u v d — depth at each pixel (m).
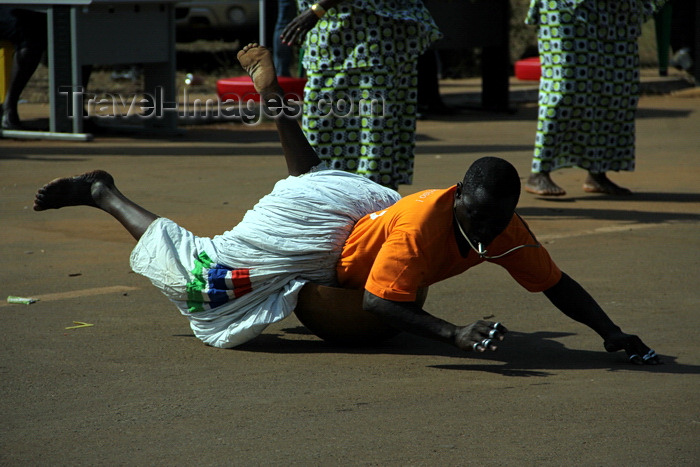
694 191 34.62
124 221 17.05
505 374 14.90
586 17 31.62
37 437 12.12
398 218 14.98
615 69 32.59
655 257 23.81
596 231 27.22
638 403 13.38
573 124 32.66
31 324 17.66
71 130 47.84
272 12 63.94
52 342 16.50
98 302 19.39
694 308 19.02
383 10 25.56
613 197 33.34
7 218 28.41
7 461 11.35
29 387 14.11
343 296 15.59
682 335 17.14
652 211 30.48
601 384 14.34
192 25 77.88
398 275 14.51
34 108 61.44
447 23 60.72
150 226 16.66
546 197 33.03
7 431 12.34
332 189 16.20
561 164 33.06
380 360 15.71
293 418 12.77
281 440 11.98
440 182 35.47
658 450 11.65
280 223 15.83
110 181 17.56
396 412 13.02
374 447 11.74
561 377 14.73
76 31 46.06
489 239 14.41
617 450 11.65
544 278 15.81
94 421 12.70
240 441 11.96
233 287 15.91
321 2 24.86
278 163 40.75
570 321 18.33
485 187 13.94
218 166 39.62
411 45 26.20
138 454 11.55
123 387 14.13
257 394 13.82
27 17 47.19
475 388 14.12
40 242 25.25
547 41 32.12
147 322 17.94
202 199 31.69
